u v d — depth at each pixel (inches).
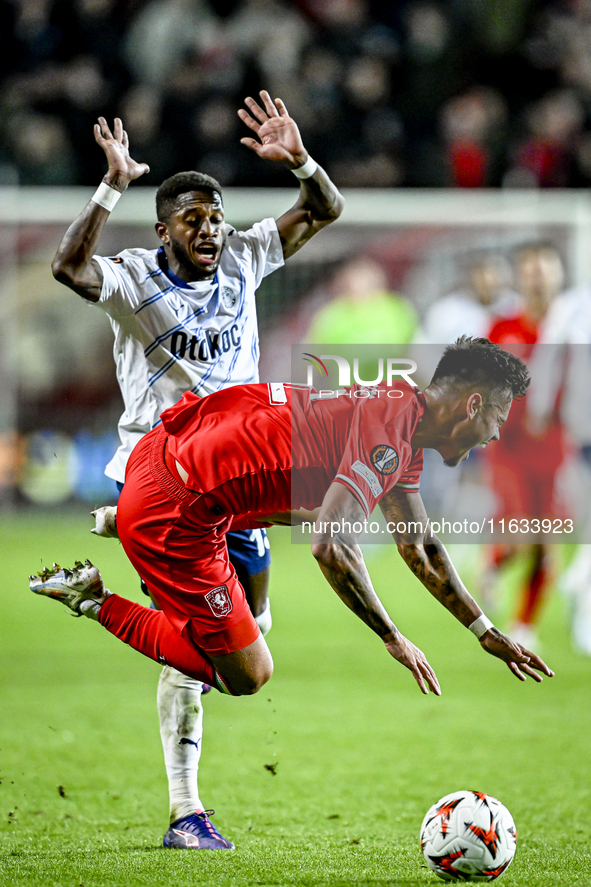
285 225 644.1
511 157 2208.4
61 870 480.7
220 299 607.8
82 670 1038.4
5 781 657.6
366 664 1073.5
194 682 561.9
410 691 952.9
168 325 592.7
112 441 1950.1
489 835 466.9
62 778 666.8
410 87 2324.1
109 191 570.3
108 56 2306.8
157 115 2207.2
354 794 635.5
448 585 518.9
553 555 1125.7
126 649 1156.5
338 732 800.9
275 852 519.2
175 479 510.9
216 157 2176.4
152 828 565.9
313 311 1920.5
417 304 1899.6
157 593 523.2
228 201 1840.6
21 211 1921.8
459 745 761.6
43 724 815.7
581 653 1130.0
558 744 763.4
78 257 561.6
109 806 606.9
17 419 1937.7
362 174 2186.3
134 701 904.3
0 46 2333.9
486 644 517.7
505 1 2316.7
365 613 477.7
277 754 736.3
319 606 1408.7
